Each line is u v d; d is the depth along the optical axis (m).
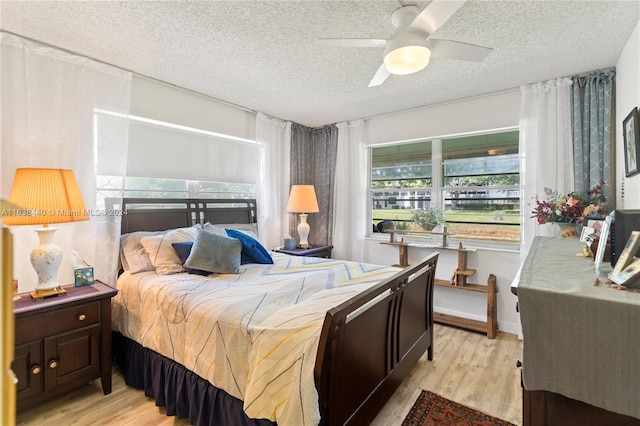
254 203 3.90
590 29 2.04
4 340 0.38
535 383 1.00
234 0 1.77
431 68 2.64
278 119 4.13
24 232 2.17
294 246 3.92
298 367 1.28
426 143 3.77
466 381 2.27
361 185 4.08
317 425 1.22
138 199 2.87
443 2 1.45
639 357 0.86
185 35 2.15
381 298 1.77
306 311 1.57
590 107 2.68
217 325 1.64
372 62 2.54
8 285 0.39
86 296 2.02
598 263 1.21
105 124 2.55
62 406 1.98
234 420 1.53
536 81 2.91
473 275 3.37
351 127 4.19
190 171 3.30
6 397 0.38
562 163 2.78
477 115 3.33
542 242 2.08
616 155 2.54
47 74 2.27
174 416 1.88
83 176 2.43
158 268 2.47
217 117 3.48
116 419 1.86
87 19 1.96
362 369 1.58
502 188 3.30
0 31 2.07
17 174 1.87
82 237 2.44
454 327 3.29
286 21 1.98
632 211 1.21
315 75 2.80
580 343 0.93
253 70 2.69
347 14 1.90
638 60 1.97
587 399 0.93
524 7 1.82
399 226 3.99
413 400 2.05
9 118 2.11
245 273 2.47
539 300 0.99
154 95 2.95
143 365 2.11
